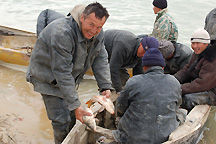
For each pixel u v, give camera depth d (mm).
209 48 2797
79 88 4312
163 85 2057
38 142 3008
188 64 3270
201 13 8875
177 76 3297
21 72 4719
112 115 3176
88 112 2250
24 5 9242
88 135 2623
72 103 2189
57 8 9117
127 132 2164
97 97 2436
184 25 7547
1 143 2902
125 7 9547
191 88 2982
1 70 4719
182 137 2168
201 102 2943
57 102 2465
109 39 3223
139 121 2072
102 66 2555
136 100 2090
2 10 8531
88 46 2209
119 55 3062
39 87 2385
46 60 2191
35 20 7801
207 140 2977
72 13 1995
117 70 3158
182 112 2475
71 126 2826
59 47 1985
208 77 2830
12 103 3746
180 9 9289
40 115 3537
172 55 3369
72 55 2174
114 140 2352
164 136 2098
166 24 3980
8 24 7289
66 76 2100
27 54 4645
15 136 3051
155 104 2027
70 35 2008
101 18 1861
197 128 2416
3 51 4668
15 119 3387
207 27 3846
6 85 4234
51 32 2012
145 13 8883
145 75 2127
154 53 2125
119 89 3281
